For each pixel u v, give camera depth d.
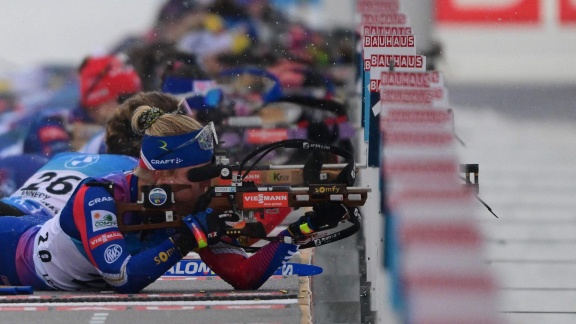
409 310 14.81
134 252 15.80
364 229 22.03
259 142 29.61
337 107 29.31
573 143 45.47
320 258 21.08
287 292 14.91
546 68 75.00
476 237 15.04
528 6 78.19
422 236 15.04
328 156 21.94
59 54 53.78
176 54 30.83
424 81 14.77
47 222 16.62
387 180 15.01
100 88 31.23
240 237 16.56
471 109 56.78
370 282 18.70
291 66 36.31
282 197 14.77
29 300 14.31
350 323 19.30
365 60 17.20
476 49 76.00
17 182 28.97
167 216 15.08
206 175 14.89
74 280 16.33
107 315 12.98
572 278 23.69
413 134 14.81
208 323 12.41
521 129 49.59
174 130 14.95
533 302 21.70
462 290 14.66
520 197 34.09
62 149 31.44
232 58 38.84
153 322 12.50
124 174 15.70
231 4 39.47
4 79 42.19
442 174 14.91
